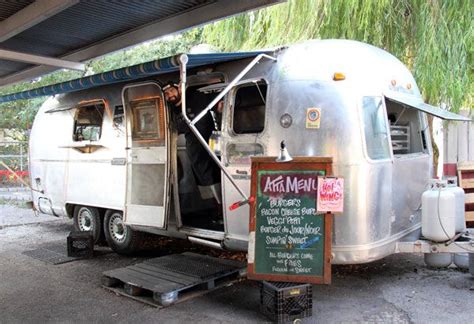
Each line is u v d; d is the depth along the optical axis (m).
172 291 4.64
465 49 7.10
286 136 4.74
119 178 6.50
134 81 6.21
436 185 4.89
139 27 5.51
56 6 4.16
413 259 6.08
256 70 5.09
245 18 8.81
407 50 7.48
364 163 4.54
